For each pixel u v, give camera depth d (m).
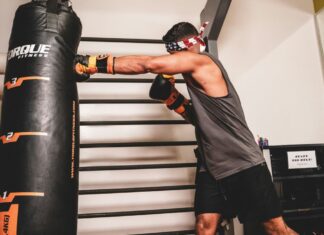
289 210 1.87
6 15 2.15
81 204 2.03
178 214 2.14
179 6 2.44
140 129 2.20
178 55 1.49
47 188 1.16
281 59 2.60
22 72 1.24
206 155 1.58
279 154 1.94
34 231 1.11
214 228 1.54
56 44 1.29
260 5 2.66
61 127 1.24
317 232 1.94
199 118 1.57
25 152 1.17
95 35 2.25
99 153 2.11
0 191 1.15
